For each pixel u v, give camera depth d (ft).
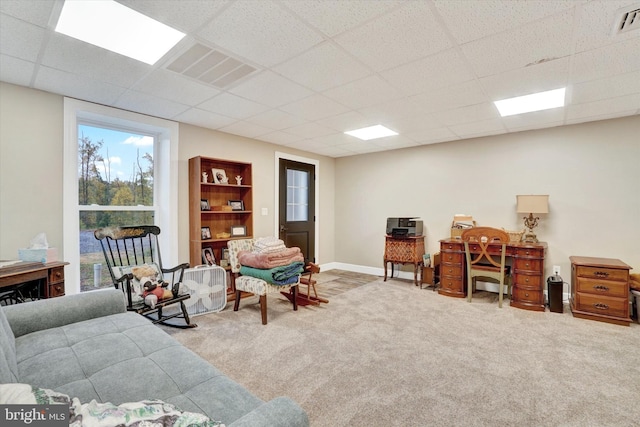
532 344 8.15
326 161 18.97
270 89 8.71
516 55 6.77
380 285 14.83
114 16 5.46
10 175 8.22
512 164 13.32
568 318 10.18
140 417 2.31
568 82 8.10
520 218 13.15
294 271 10.49
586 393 5.98
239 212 13.16
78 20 5.57
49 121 8.84
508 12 5.33
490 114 10.79
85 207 10.07
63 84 8.32
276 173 15.71
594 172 11.59
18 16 5.38
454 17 5.49
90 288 10.18
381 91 8.82
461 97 9.25
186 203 12.13
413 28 5.83
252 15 5.45
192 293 10.18
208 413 3.32
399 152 16.75
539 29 5.80
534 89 8.59
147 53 6.76
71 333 5.25
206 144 12.78
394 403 5.64
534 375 6.63
